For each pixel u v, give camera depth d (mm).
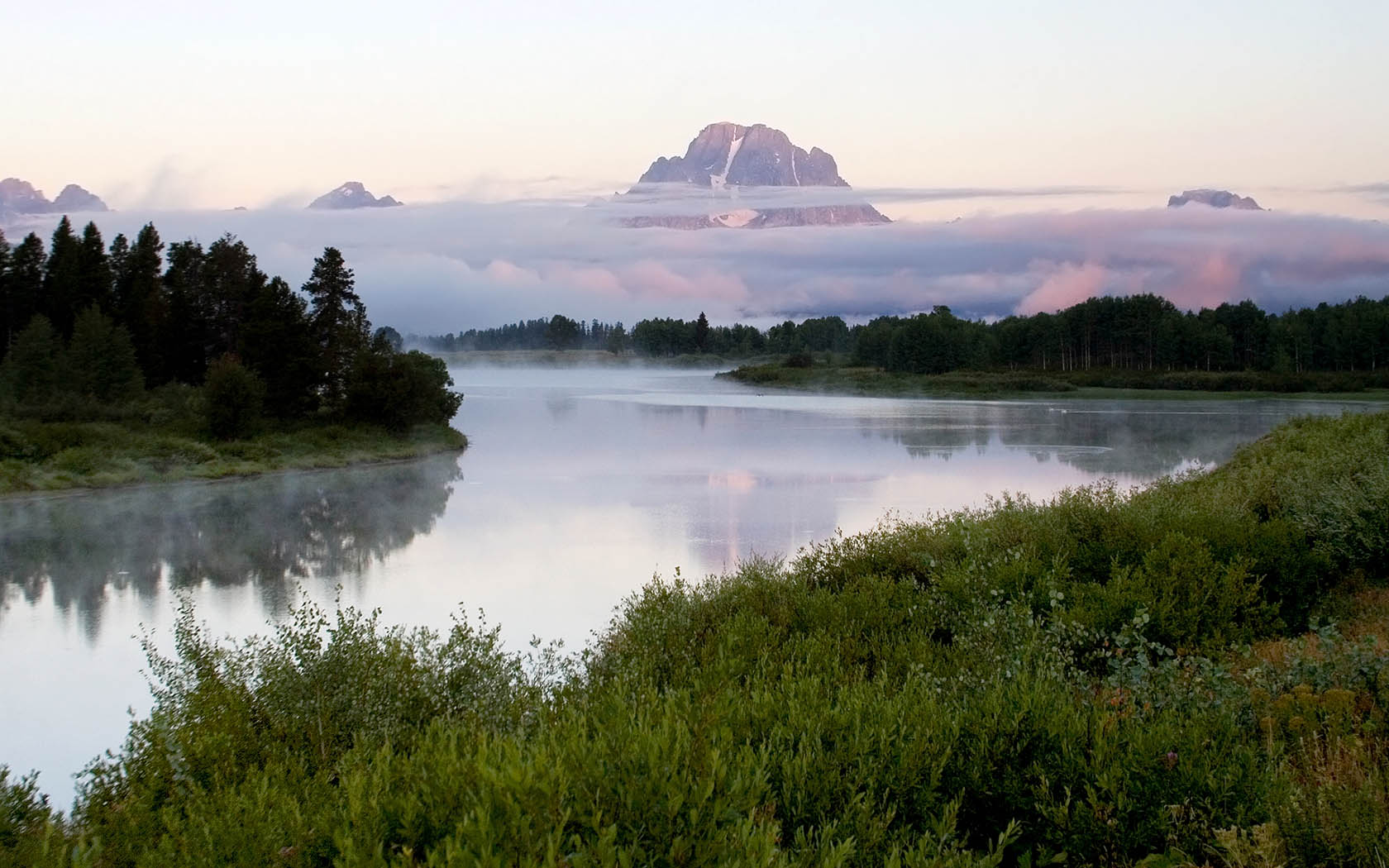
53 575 22344
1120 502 17000
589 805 3791
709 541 25969
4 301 62031
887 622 10750
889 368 157875
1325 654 7496
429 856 3420
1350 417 35719
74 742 12023
